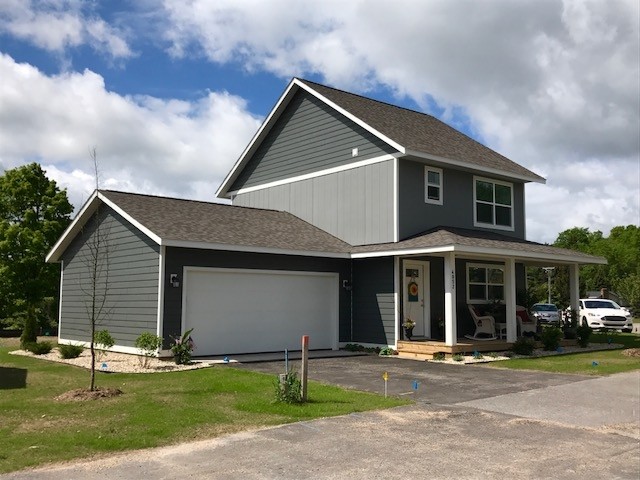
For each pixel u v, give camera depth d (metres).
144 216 16.31
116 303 17.17
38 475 5.97
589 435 7.93
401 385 11.93
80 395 9.96
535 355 17.67
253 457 6.68
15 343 22.41
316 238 19.48
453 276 16.88
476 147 22.70
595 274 63.78
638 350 17.94
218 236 16.48
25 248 27.61
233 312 17.00
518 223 22.66
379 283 18.84
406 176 19.02
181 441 7.32
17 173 28.41
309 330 18.77
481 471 6.32
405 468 6.37
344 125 20.55
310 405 9.47
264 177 23.59
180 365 14.45
